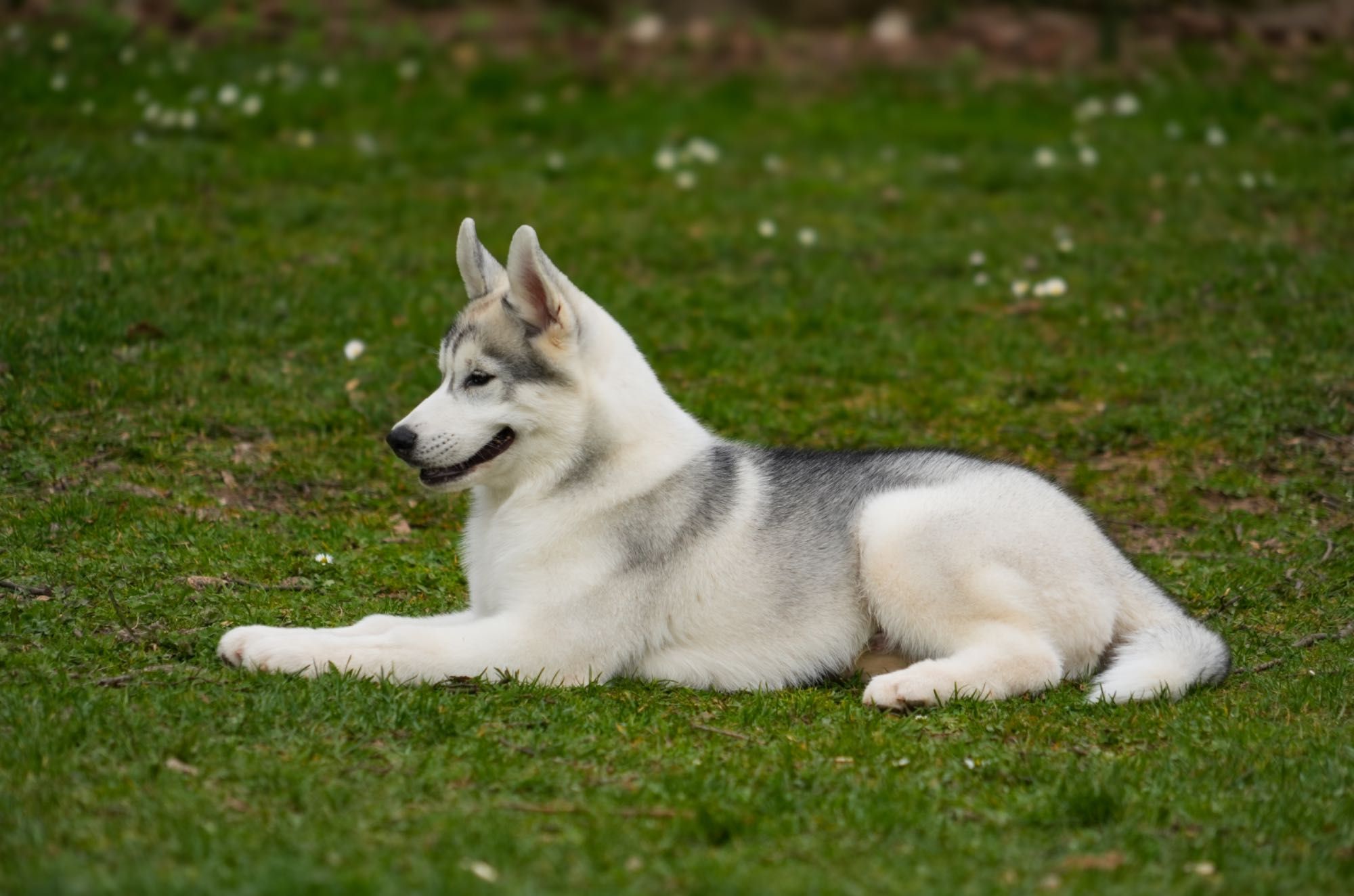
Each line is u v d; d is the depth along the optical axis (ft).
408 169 69.46
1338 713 26.14
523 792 21.61
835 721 25.43
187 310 47.91
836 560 27.81
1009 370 48.06
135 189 60.13
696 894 18.15
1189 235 60.90
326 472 38.37
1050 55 92.53
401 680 25.84
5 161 60.59
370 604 30.94
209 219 58.39
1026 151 75.97
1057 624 27.37
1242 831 20.83
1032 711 25.88
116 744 22.06
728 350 48.73
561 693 26.03
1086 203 66.64
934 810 21.43
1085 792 21.49
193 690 24.71
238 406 41.45
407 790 21.26
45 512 33.47
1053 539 27.58
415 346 46.96
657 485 27.40
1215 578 34.04
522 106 82.48
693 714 25.70
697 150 71.15
